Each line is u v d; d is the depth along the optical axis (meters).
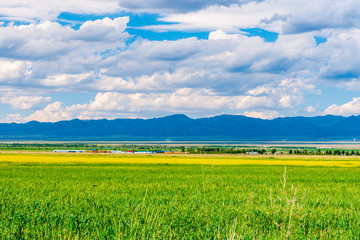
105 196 20.38
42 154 117.56
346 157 124.31
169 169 55.66
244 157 109.31
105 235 9.79
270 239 9.49
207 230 10.51
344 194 24.45
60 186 27.98
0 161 73.62
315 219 13.48
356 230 11.61
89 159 85.31
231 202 17.56
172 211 14.16
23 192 22.83
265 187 28.61
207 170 53.47
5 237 9.66
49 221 12.17
